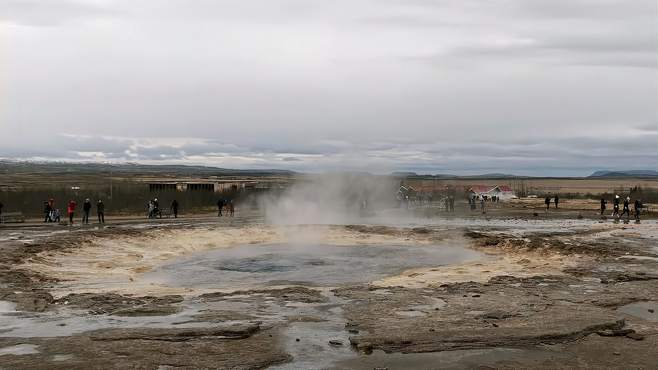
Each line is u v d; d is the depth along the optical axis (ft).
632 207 165.99
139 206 149.48
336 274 60.70
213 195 171.83
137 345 31.19
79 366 27.78
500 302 41.83
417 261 70.44
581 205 178.50
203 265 67.72
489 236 87.81
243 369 27.78
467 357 29.58
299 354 30.25
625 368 27.96
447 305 41.04
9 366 27.73
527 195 257.14
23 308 40.16
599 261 62.95
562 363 28.68
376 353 30.32
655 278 51.98
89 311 39.45
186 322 36.32
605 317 36.68
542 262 64.90
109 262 65.87
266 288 48.98
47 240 74.08
